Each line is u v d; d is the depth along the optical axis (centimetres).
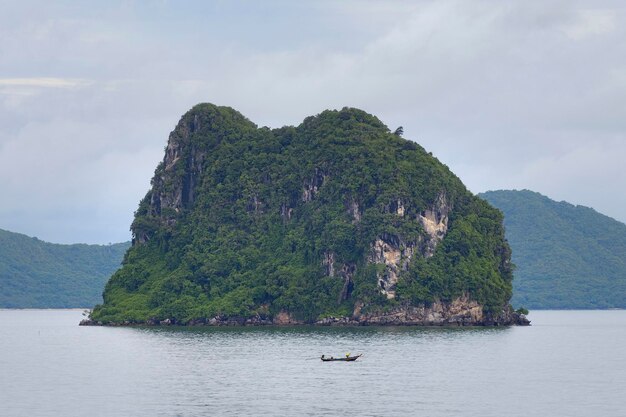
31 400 16162
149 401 15962
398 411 15062
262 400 16012
